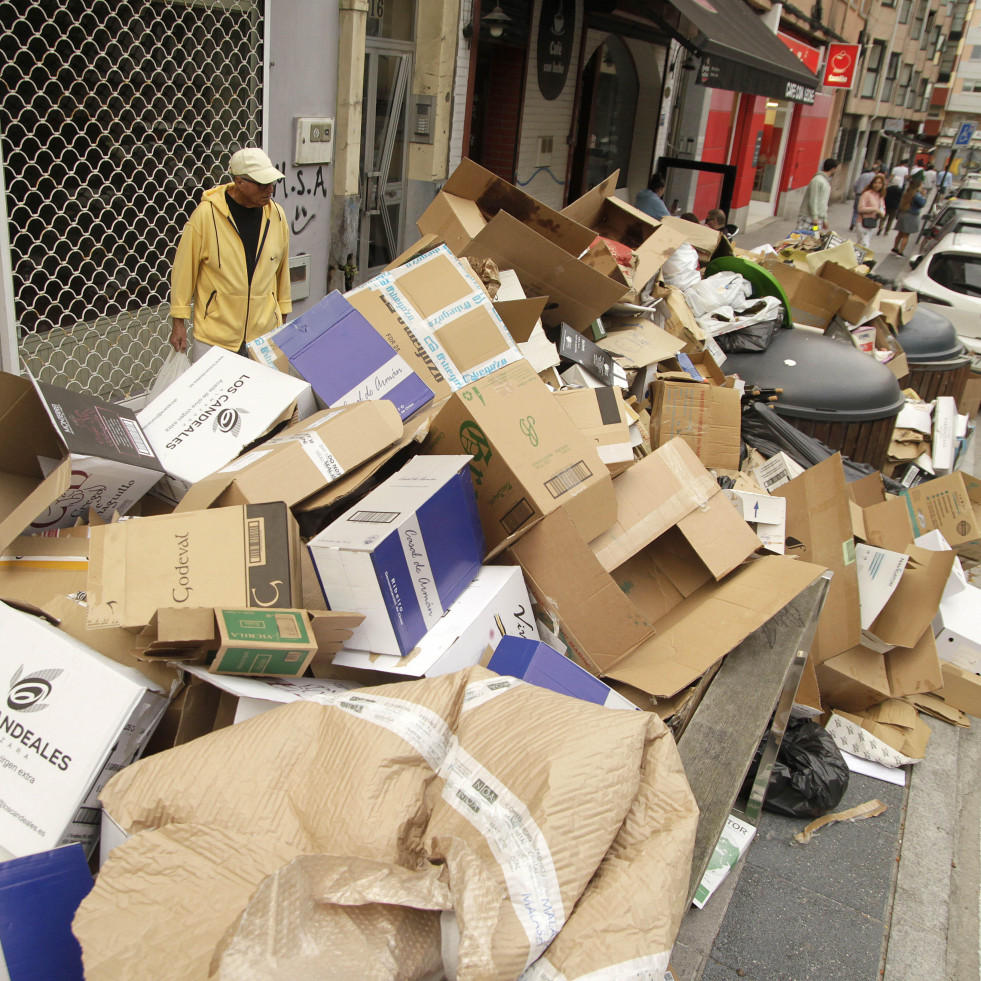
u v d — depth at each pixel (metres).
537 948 1.23
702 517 2.83
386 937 1.20
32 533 2.25
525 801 1.39
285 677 1.83
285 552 1.94
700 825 1.93
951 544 4.65
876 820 3.29
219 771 1.43
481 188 4.37
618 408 3.04
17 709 1.68
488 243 3.94
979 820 3.39
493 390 2.52
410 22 6.66
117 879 1.31
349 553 1.91
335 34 5.44
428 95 6.93
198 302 4.00
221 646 1.63
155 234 4.52
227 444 2.53
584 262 4.33
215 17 4.46
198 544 1.92
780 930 2.72
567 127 10.34
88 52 3.83
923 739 3.66
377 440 2.42
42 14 3.57
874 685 3.68
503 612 2.21
